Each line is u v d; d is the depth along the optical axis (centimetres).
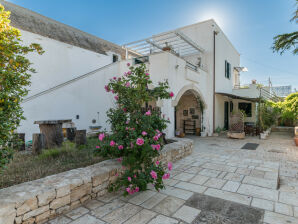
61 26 1219
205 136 1235
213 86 1267
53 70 907
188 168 542
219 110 1410
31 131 723
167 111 854
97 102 987
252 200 346
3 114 262
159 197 358
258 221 280
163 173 365
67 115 851
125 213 301
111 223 274
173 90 897
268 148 847
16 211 235
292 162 617
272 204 331
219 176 474
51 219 278
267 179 449
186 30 1361
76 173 346
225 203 336
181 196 363
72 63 1006
